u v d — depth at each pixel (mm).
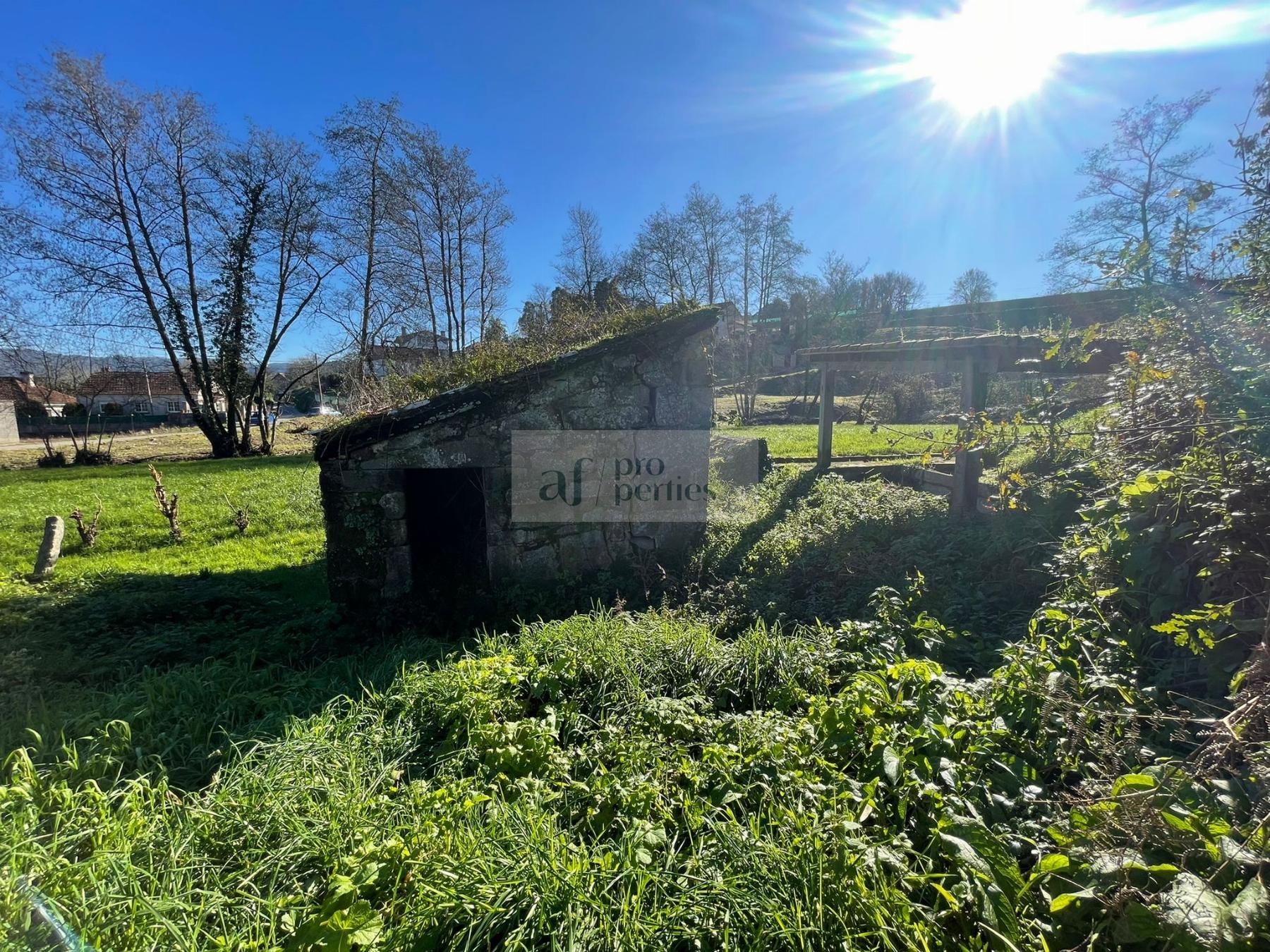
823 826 2008
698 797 2293
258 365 25969
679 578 5449
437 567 5609
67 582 6074
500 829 2105
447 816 2217
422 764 2723
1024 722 2514
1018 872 1776
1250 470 2740
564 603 5148
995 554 4316
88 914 1768
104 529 9367
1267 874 1510
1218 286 3586
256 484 13578
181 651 4062
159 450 26906
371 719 3010
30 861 1924
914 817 2154
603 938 1688
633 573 5652
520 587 5246
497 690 3123
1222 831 1581
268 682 3566
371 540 4848
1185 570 2752
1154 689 2434
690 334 6102
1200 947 1349
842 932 1674
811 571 4980
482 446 5137
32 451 27328
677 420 6152
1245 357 3344
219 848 2139
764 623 4105
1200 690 2480
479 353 6887
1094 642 2910
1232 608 2420
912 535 5230
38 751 2693
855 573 4680
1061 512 4273
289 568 6914
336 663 3852
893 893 1752
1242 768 1953
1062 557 3508
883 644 3363
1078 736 2232
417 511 5734
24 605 5039
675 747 2654
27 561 7805
